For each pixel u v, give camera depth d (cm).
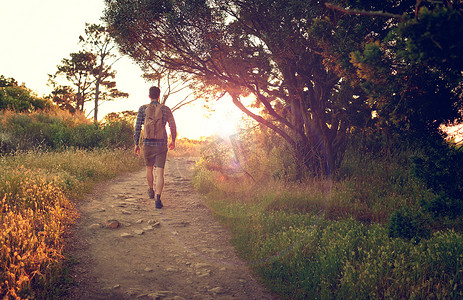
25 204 466
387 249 372
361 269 327
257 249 413
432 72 347
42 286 277
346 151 1053
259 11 661
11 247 314
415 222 359
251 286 337
